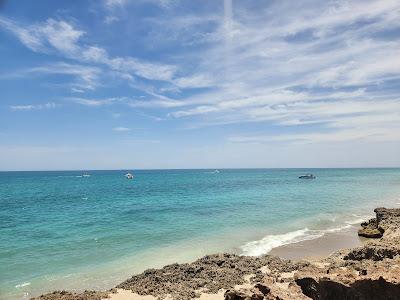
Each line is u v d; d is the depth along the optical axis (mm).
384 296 13547
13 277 22172
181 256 26812
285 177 187125
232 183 127750
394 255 19359
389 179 153625
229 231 35594
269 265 22203
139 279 20500
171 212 49469
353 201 63625
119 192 89062
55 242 31438
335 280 14250
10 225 40719
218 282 19844
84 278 22062
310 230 36250
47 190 100188
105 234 34719
